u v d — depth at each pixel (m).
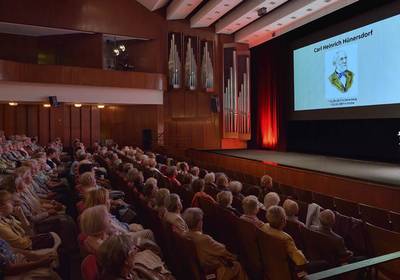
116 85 12.46
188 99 14.03
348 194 6.13
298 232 3.28
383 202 5.44
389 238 3.04
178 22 13.76
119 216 4.26
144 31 13.46
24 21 11.66
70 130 13.59
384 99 8.27
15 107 12.77
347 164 8.24
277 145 12.75
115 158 7.41
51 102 11.31
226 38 14.11
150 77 13.12
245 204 3.41
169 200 3.30
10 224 3.14
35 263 2.61
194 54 13.87
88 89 12.10
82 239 2.49
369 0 8.50
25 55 13.47
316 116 10.65
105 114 14.18
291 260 2.75
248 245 3.13
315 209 3.86
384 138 9.05
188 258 2.62
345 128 10.30
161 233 3.32
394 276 2.88
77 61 13.30
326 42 10.14
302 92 11.28
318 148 11.35
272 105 13.06
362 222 3.39
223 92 14.08
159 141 13.54
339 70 9.65
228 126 14.09
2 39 13.20
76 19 12.42
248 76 13.84
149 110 13.71
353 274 2.22
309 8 9.78
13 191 3.89
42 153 7.43
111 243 1.79
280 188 5.95
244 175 7.11
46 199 5.00
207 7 11.91
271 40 12.74
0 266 2.49
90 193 3.17
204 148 14.17
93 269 1.98
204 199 4.18
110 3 12.97
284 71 12.23
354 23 9.09
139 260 2.58
